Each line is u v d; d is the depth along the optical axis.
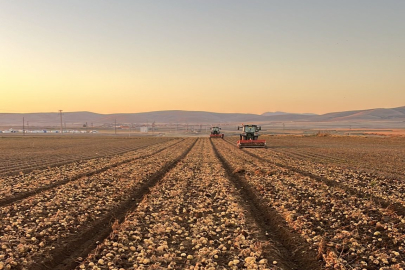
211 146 58.25
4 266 8.80
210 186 20.06
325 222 12.67
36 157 38.88
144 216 13.66
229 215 13.84
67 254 10.10
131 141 79.50
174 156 38.53
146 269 8.87
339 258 9.03
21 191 18.42
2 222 12.70
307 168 27.31
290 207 14.74
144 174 23.81
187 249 10.37
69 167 29.02
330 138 88.69
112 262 9.12
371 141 74.50
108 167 28.61
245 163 31.23
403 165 30.52
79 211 14.23
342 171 25.77
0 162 33.72
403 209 13.98
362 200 15.63
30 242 10.65
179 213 14.32
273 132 161.75
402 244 10.08
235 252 10.00
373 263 8.98
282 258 9.62
